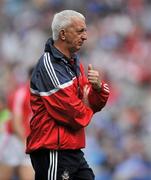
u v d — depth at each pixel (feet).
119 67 169.68
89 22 195.42
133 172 115.65
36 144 55.36
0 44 190.19
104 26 190.39
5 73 164.96
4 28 200.54
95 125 135.64
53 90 54.80
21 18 202.80
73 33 55.16
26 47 184.24
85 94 56.49
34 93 55.88
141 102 155.33
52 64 55.11
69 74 55.42
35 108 55.72
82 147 55.93
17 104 83.15
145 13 200.54
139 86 166.40
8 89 146.30
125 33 187.62
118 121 136.67
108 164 119.96
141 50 180.55
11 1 214.28
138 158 117.60
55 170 55.11
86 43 179.93
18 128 83.20
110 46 180.86
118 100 154.20
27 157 87.40
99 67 169.99
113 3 202.59
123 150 121.60
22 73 155.22
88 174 56.29
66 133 55.11
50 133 55.06
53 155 55.11
